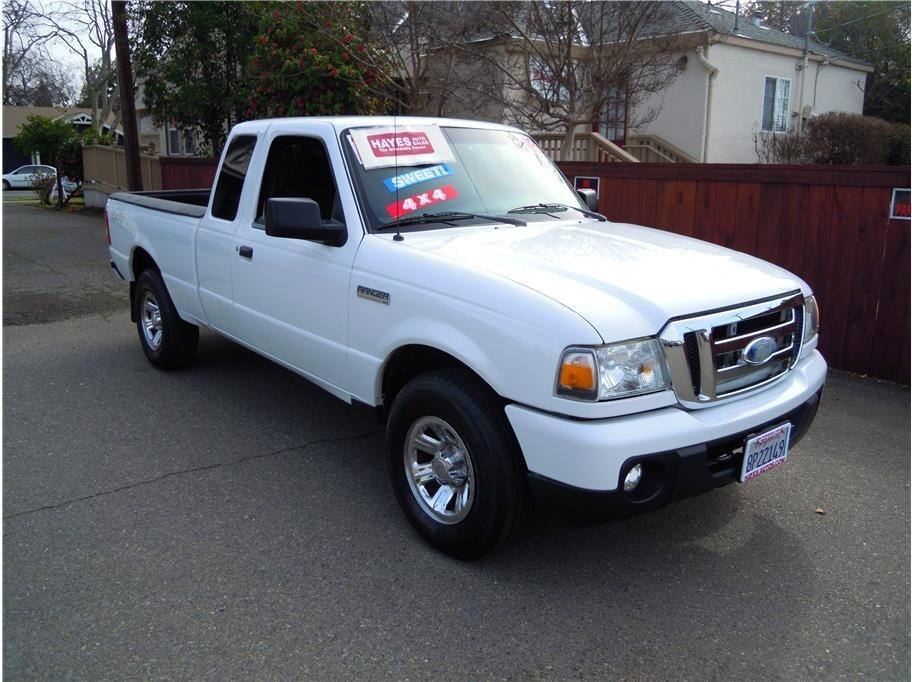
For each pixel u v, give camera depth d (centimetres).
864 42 2798
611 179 784
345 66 1162
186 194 699
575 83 1120
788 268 661
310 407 545
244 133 493
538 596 323
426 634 297
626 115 1536
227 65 1602
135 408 538
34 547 354
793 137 1756
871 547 366
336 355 401
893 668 282
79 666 277
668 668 281
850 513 398
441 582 332
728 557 356
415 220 398
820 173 626
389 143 419
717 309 313
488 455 315
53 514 385
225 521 381
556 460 290
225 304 505
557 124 1198
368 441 485
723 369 313
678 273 336
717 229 708
